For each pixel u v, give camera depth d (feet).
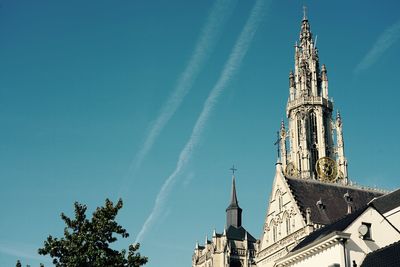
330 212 277.85
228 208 609.83
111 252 175.01
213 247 535.60
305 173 469.57
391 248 159.94
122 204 182.60
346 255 167.94
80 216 179.52
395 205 215.92
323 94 516.32
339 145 492.95
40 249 172.96
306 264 182.19
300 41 541.34
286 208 280.72
